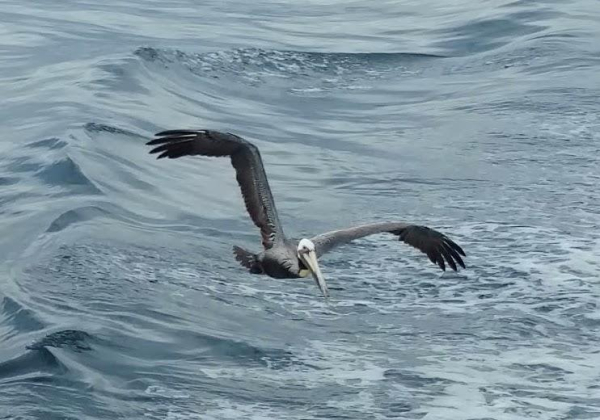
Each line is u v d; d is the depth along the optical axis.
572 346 17.42
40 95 29.59
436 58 37.91
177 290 18.59
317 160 26.56
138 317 17.39
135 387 15.34
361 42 40.00
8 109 28.41
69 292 18.09
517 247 21.17
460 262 9.95
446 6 45.03
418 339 17.47
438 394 15.68
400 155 27.09
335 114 31.25
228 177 24.88
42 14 41.28
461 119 30.06
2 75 32.16
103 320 17.11
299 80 34.69
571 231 22.06
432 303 18.84
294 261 9.81
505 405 15.44
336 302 18.72
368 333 17.62
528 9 41.94
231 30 41.28
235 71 34.59
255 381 15.82
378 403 15.34
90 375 15.51
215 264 19.97
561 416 15.24
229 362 16.34
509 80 34.22
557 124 29.36
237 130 28.80
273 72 35.06
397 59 37.47
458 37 40.31
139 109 29.23
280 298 18.72
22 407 14.50
